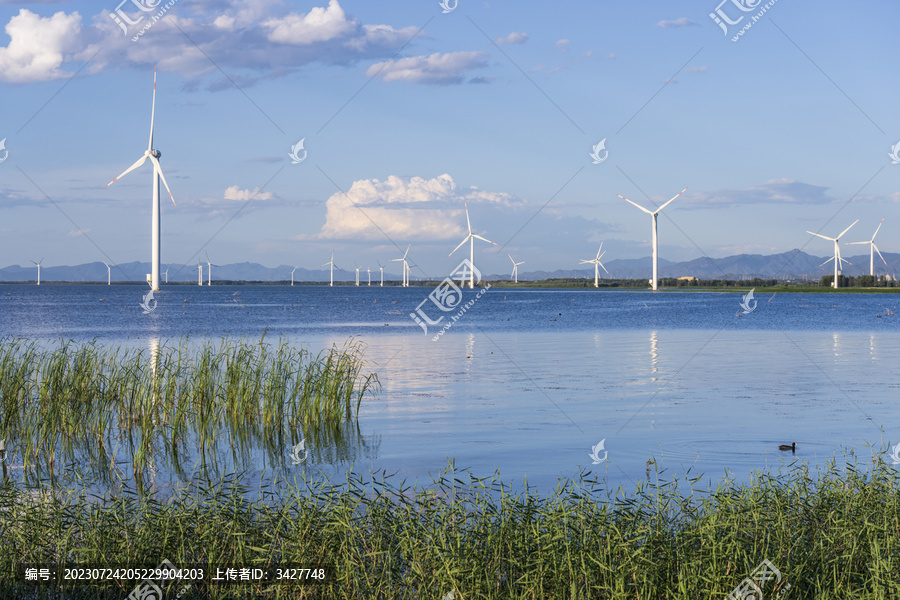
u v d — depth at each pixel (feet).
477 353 131.23
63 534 32.45
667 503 35.81
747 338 167.94
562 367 109.19
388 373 101.76
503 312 324.80
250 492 45.34
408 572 28.58
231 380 69.92
